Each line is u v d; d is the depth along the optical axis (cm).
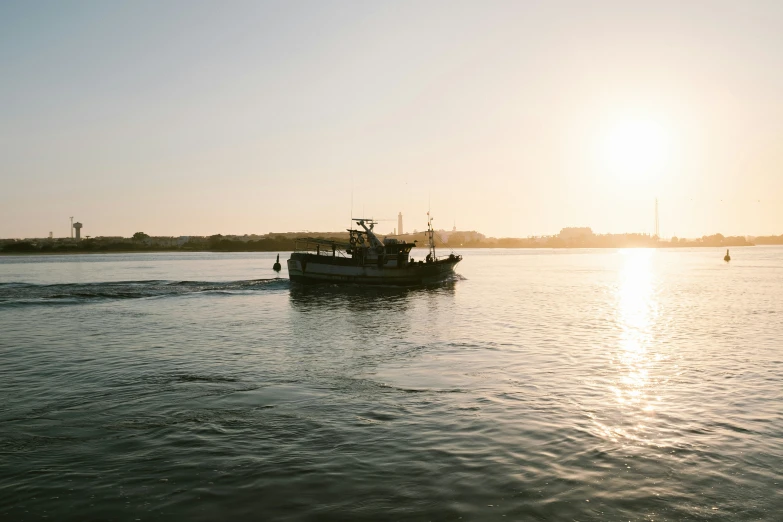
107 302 5262
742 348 2784
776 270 11238
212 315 4288
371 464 1319
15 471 1298
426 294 6100
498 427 1568
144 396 1933
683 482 1211
